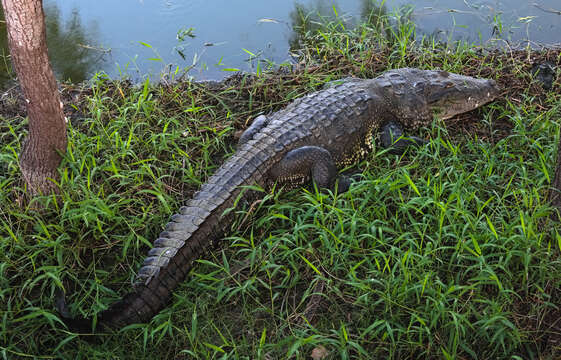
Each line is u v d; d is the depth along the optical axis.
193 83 6.40
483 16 7.55
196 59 7.04
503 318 3.59
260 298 4.16
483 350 3.67
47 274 4.06
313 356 3.72
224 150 5.55
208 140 5.48
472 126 5.62
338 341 3.65
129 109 5.95
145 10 8.14
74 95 6.34
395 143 5.32
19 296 4.11
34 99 4.22
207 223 4.39
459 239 4.10
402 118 5.52
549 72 6.27
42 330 3.99
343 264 4.19
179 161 5.30
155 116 5.80
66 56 7.08
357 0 8.13
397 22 7.48
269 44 7.29
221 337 3.80
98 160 5.23
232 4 8.23
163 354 3.87
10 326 4.00
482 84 5.70
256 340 3.86
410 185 4.62
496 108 5.71
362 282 4.00
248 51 6.72
